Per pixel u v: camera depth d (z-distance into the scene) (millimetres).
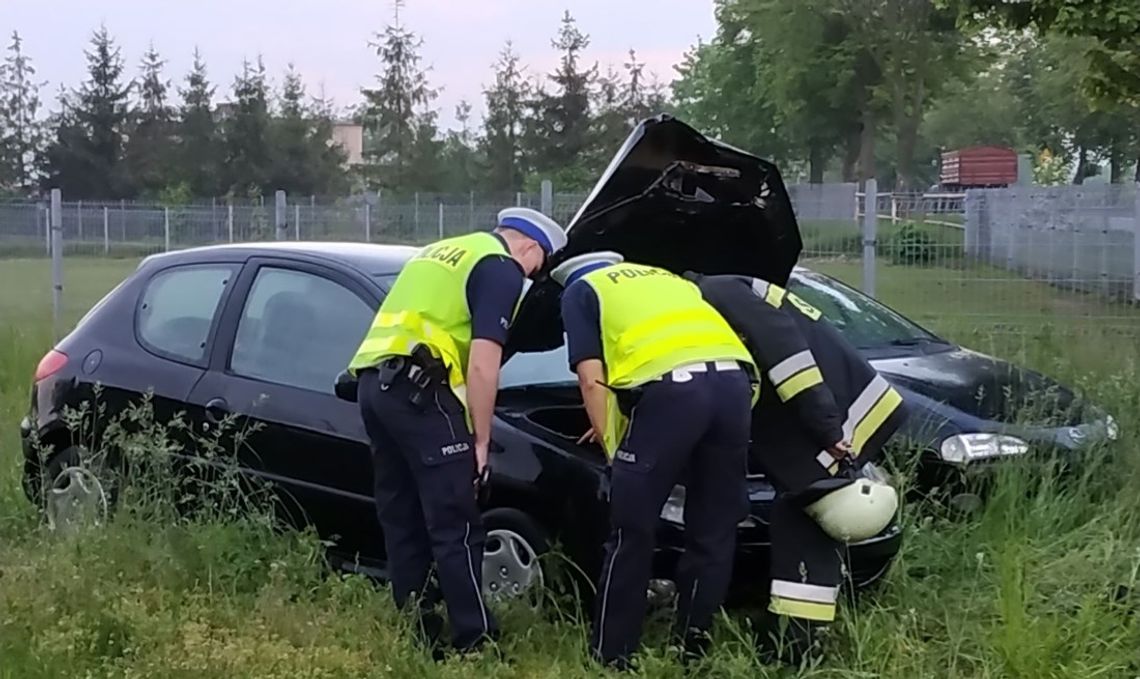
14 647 4395
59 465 6012
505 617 4676
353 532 5227
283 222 15367
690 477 4391
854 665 4473
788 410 4430
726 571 4418
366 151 59281
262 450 5406
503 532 4887
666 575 4672
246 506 5379
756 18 52156
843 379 4629
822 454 4379
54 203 13836
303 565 5070
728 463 4332
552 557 4762
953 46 48844
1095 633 4480
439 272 4496
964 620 4750
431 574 4660
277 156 57969
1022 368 7188
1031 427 6016
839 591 4703
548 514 4789
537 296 4820
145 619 4617
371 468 5094
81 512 5711
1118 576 4953
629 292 4371
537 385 5344
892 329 7527
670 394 4223
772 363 4387
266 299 5660
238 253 5875
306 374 5395
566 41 56938
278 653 4359
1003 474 5703
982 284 10930
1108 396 7289
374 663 4414
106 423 5828
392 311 4523
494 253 4477
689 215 4922
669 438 4227
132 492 5473
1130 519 5508
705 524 4395
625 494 4273
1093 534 5402
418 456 4418
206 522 5371
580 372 4375
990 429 6012
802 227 11523
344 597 4891
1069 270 10711
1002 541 5320
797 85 51812
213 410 5527
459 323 4473
